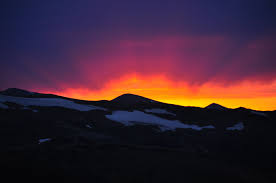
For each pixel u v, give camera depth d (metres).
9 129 40.69
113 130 48.19
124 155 29.86
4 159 27.09
